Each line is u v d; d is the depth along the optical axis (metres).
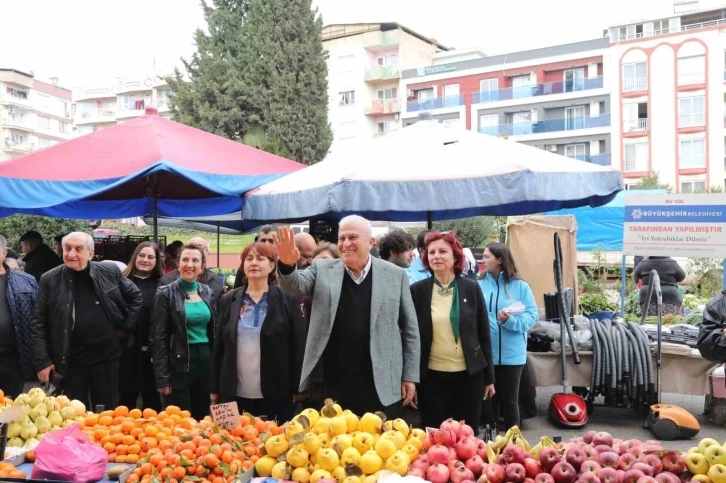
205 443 3.11
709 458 2.77
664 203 7.01
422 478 2.97
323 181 6.09
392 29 51.56
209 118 28.39
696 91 39.53
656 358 6.36
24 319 5.36
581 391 6.84
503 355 5.36
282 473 3.06
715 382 6.50
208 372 5.09
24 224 15.52
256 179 7.46
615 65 41.56
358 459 3.01
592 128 41.94
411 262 6.29
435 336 4.47
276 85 28.88
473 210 9.05
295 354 4.34
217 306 5.19
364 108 50.62
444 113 46.94
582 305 9.42
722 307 5.18
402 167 6.00
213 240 25.36
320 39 30.42
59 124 77.81
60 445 3.05
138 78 75.50
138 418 3.60
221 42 29.86
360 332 3.85
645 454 2.90
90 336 5.06
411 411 6.33
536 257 9.04
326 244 5.64
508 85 45.62
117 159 7.05
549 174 5.88
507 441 3.12
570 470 2.80
